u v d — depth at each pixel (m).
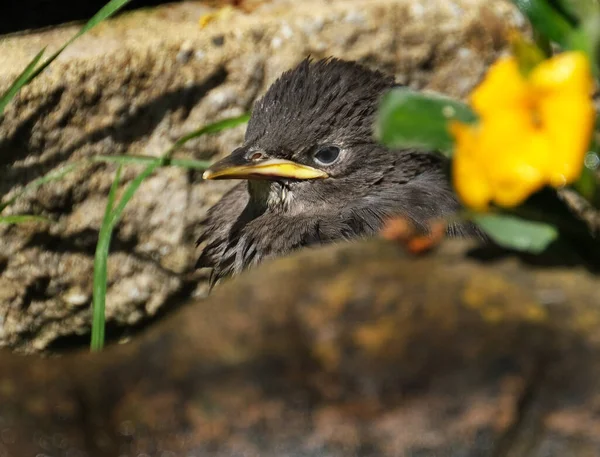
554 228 1.92
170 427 1.89
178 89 2.05
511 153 1.90
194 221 2.06
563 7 1.93
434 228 1.92
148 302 2.07
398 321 1.89
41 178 2.05
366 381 1.89
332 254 1.91
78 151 2.05
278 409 1.89
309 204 2.03
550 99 1.90
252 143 2.03
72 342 2.08
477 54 2.06
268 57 2.05
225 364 1.89
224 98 2.05
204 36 2.05
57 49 2.05
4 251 2.06
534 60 1.92
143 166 2.05
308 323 1.89
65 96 2.04
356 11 2.06
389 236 1.91
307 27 2.05
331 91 2.03
